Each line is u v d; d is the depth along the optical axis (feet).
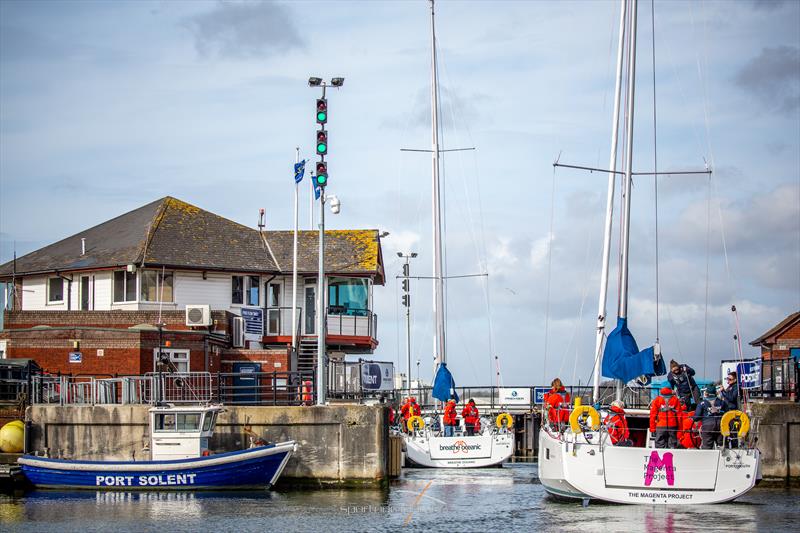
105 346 134.92
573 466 87.10
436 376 142.00
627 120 100.42
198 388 115.34
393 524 85.92
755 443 90.84
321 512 92.22
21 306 168.04
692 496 86.79
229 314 152.76
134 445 110.83
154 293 159.53
